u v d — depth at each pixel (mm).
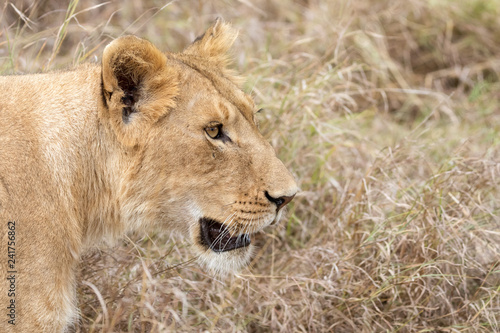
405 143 11133
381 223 9203
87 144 6840
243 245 7840
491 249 9242
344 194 10352
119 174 6973
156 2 14469
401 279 8828
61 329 6719
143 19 14102
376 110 13969
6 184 6262
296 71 12180
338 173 11430
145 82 6762
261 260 10102
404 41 16266
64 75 7012
